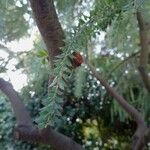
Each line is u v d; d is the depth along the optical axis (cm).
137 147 194
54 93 62
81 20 67
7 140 215
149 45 214
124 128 250
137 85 240
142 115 217
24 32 136
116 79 235
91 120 228
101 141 242
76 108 196
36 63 127
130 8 64
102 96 222
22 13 129
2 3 97
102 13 67
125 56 232
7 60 92
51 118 61
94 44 213
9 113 212
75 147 158
